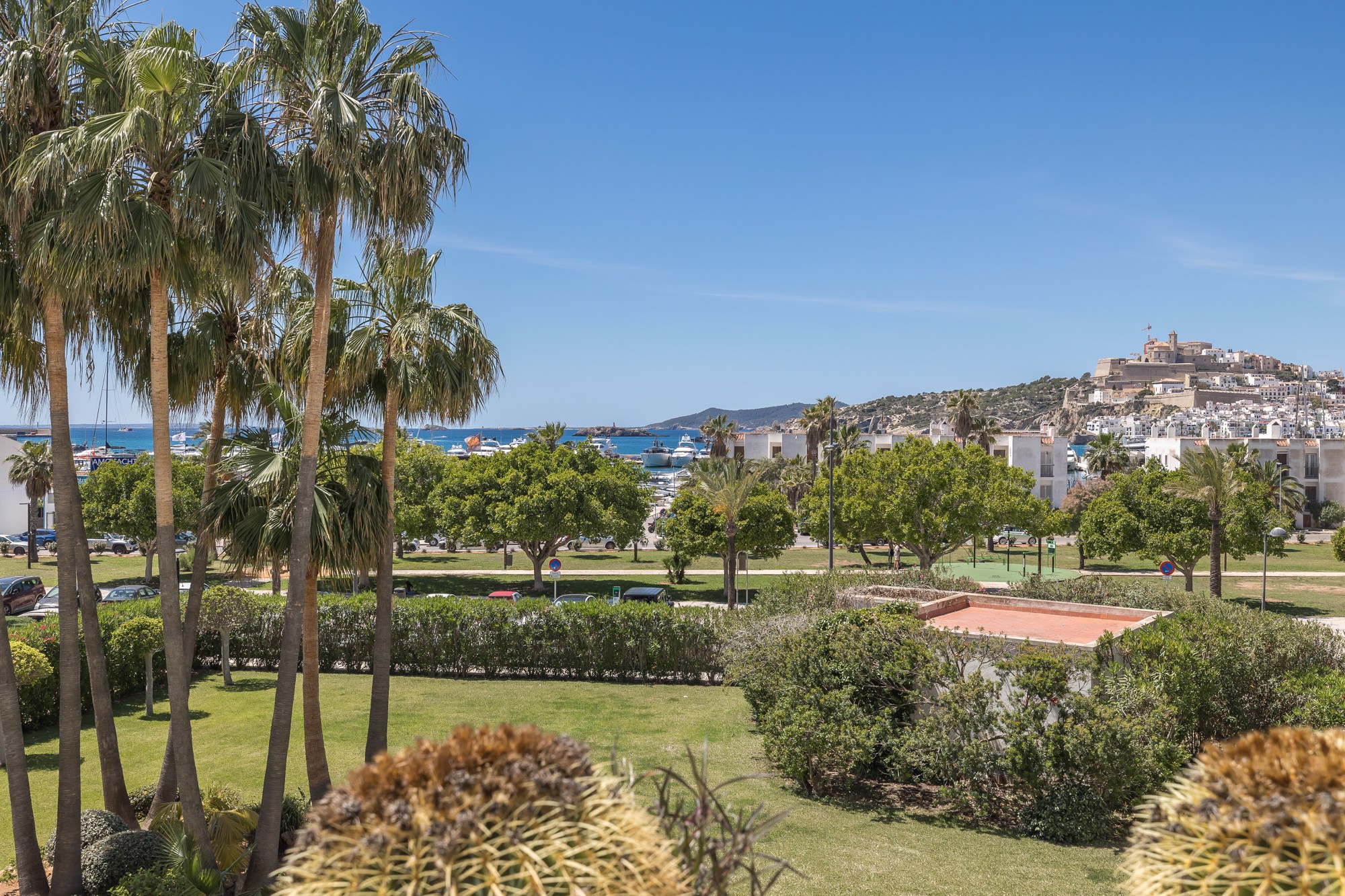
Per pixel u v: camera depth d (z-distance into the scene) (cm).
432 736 1669
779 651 1509
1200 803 258
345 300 1279
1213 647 1338
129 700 1997
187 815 939
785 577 2338
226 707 1933
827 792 1324
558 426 5919
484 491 4262
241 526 1114
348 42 970
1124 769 1129
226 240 875
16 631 1778
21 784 899
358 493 1205
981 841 1123
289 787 1365
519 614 2281
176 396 1171
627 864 261
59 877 898
